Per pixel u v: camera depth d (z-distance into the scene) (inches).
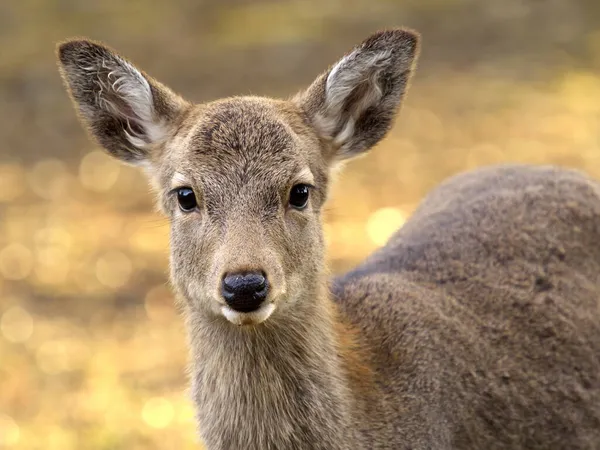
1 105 1213.1
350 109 426.0
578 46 1322.6
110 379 645.9
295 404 388.5
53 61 1352.1
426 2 1558.8
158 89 418.3
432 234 463.2
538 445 431.2
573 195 466.9
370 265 465.4
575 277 450.3
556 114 1110.4
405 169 989.2
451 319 427.2
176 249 395.2
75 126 1157.1
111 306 756.0
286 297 375.9
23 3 1635.1
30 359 682.8
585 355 440.8
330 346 395.2
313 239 390.6
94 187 999.0
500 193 471.5
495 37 1385.3
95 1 1656.0
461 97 1190.3
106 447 578.6
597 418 441.4
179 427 598.2
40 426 604.1
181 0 1656.0
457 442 414.9
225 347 388.5
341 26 1460.4
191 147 386.3
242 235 365.4
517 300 439.2
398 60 425.7
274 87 1206.9
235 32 1467.8
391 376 407.2
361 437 391.9
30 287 793.6
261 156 380.2
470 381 418.6
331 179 419.2
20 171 1040.8
